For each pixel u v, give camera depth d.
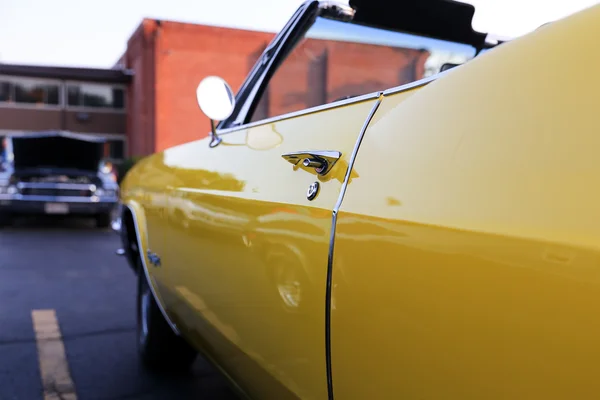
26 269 5.21
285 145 1.40
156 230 2.19
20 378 2.62
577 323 0.66
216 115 1.89
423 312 0.86
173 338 2.58
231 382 1.71
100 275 5.01
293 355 1.21
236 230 1.47
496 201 0.79
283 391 1.29
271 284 1.29
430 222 0.87
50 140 8.73
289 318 1.22
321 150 1.23
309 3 1.93
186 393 2.48
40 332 3.31
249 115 2.09
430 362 0.85
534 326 0.71
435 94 1.01
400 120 1.05
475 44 2.42
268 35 16.28
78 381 2.59
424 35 2.33
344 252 1.04
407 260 0.90
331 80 2.21
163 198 2.12
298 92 2.18
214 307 1.63
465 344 0.79
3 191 7.93
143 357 2.71
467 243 0.80
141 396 2.44
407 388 0.89
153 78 15.64
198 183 1.82
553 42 0.83
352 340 1.01
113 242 7.18
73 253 6.21
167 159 2.34
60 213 8.13
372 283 0.97
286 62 2.07
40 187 8.05
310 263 1.14
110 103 19.27
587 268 0.66
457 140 0.90
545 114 0.78
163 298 2.21
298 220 1.20
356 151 1.12
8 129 18.52
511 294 0.74
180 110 15.80
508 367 0.74
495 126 0.85
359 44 2.27
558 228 0.70
